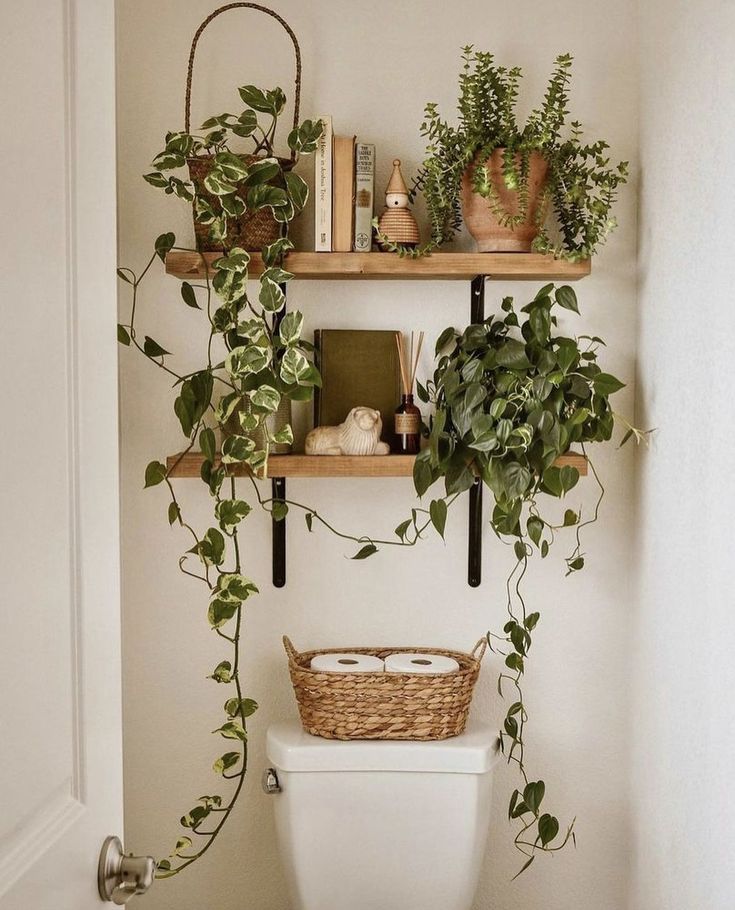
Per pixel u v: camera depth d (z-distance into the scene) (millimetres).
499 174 1881
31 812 778
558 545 2094
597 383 1895
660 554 1896
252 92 1863
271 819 2105
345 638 2105
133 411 2049
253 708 1958
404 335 2074
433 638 2107
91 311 904
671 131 1829
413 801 1875
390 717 1887
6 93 725
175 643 2086
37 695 784
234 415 1980
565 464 1925
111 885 937
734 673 1521
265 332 1871
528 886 2123
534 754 2119
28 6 767
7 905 724
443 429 1931
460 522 2098
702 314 1671
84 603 885
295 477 1912
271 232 1921
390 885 1893
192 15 2035
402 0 2051
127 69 2029
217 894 2111
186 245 2037
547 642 2107
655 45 1922
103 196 937
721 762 1573
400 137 2057
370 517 2096
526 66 2055
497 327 1925
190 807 2104
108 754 954
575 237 1993
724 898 1554
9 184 729
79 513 873
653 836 1922
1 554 716
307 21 2047
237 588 1870
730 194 1540
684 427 1765
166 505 2066
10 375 731
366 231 1928
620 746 2125
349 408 2029
